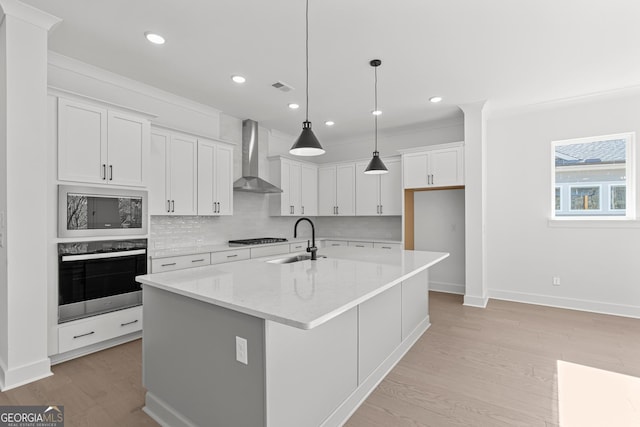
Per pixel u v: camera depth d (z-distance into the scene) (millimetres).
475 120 3986
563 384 2209
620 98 3672
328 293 1535
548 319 3549
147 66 2988
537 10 2137
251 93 3641
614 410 1914
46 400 1993
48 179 2400
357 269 2188
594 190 3928
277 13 2186
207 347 1589
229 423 1496
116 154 2811
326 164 5758
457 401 2027
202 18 2244
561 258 4000
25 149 2148
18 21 2113
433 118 4551
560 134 3998
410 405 1995
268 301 1396
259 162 5020
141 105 3424
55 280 2432
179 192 3590
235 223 4668
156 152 3373
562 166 4113
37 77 2197
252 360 1395
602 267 3775
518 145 4258
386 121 4680
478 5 2094
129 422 1803
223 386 1518
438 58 2809
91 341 2611
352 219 5855
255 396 1387
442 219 4934
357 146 5793
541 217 4113
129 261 2895
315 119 4617
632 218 3650
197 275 1981
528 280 4211
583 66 2943
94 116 2664
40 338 2236
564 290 3986
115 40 2539
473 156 4035
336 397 1843
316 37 2484
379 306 2355
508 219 4328
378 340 2334
